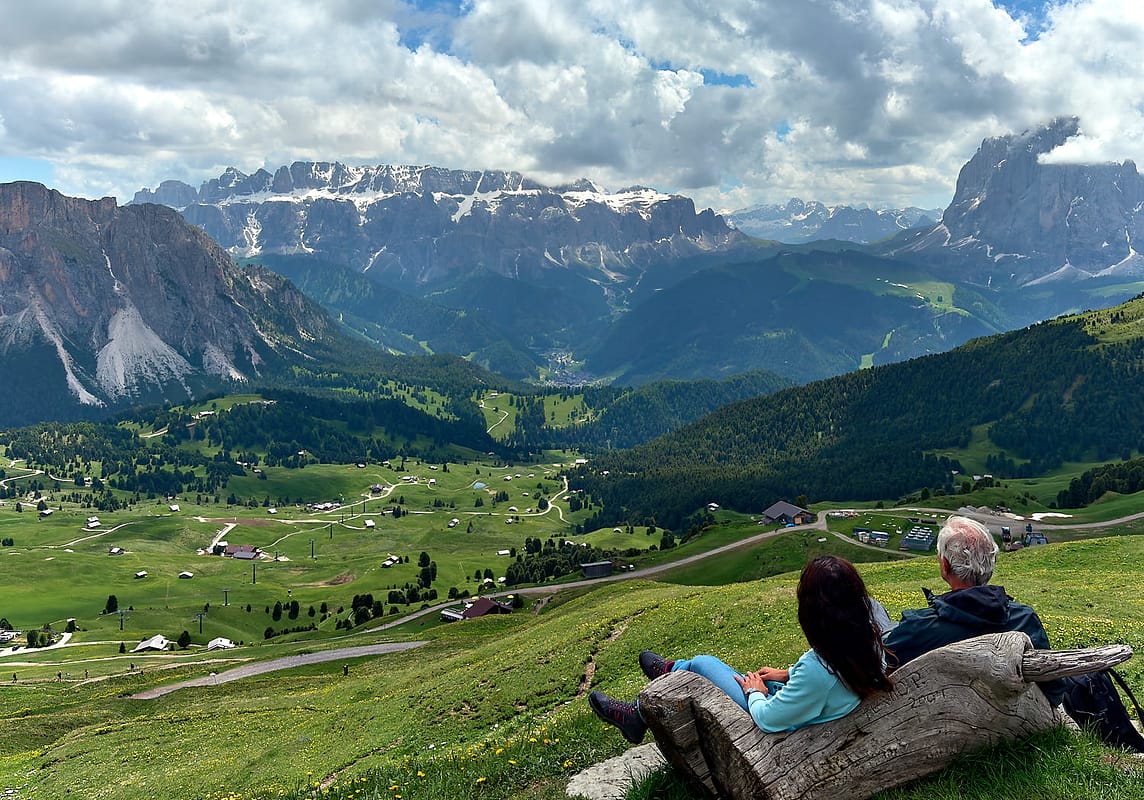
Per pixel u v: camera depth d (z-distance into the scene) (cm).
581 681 4178
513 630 9175
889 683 772
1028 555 6294
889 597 3816
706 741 877
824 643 761
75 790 5038
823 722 799
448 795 1425
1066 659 775
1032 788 742
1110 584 4238
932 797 749
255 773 4419
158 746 5734
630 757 1347
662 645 4188
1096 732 927
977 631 870
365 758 4050
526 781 1405
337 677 8688
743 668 2867
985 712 795
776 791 784
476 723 4025
